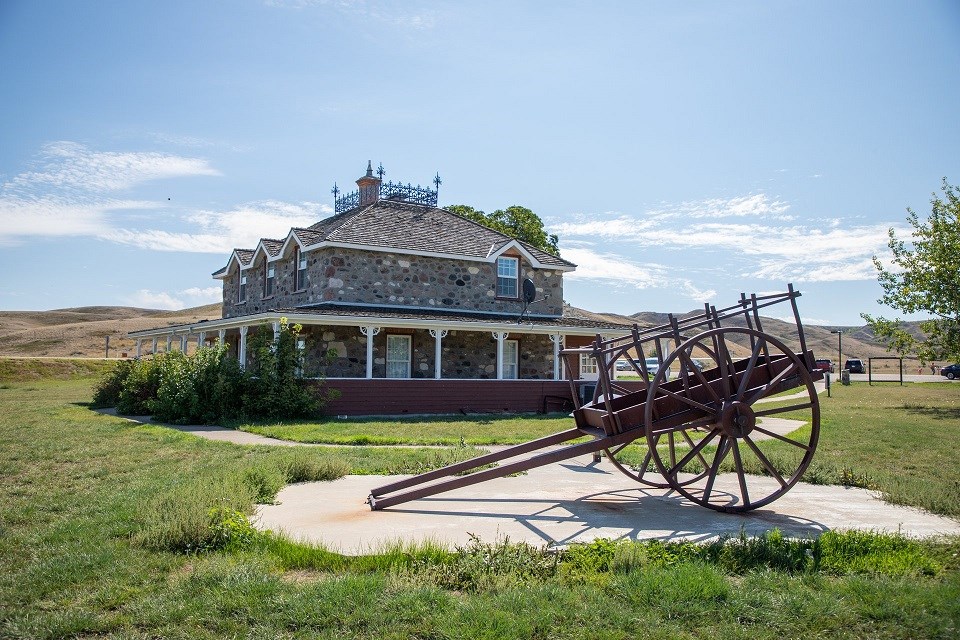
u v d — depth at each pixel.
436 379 23.59
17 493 9.43
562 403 25.41
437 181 34.03
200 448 13.89
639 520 7.94
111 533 7.32
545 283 30.05
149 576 6.07
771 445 14.91
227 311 34.12
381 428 18.47
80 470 11.30
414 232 28.02
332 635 4.87
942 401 32.28
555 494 9.56
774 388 8.45
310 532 7.36
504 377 27.88
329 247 25.38
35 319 117.81
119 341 79.94
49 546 6.89
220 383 20.27
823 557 6.49
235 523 7.14
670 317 8.48
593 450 8.28
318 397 21.73
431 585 5.70
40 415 21.73
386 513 8.31
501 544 6.74
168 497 8.39
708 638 4.89
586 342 29.84
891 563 6.36
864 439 16.67
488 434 17.31
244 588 5.64
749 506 8.36
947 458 13.48
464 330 26.92
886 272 30.23
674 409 8.44
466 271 28.03
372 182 33.12
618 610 5.29
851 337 153.00
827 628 5.06
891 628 5.06
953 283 28.05
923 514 8.36
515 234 45.41
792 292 8.58
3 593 5.67
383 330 25.23
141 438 15.49
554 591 5.59
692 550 6.64
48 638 4.91
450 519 8.00
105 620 5.15
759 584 5.84
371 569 6.22
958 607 5.33
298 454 12.09
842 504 8.92
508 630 4.89
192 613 5.25
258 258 30.34
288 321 21.91
